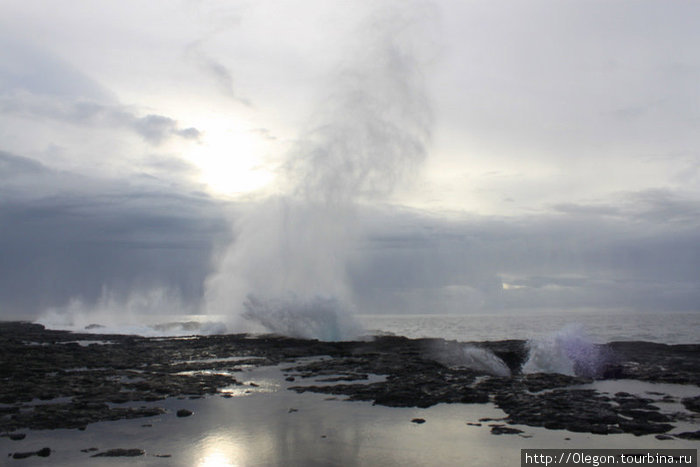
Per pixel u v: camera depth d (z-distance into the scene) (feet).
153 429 47.26
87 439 43.96
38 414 51.80
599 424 47.50
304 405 57.77
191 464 37.73
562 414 50.90
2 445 42.14
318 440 43.70
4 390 63.67
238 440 43.70
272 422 49.90
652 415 50.34
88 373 79.97
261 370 86.33
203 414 53.36
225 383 72.08
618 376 77.36
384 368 84.74
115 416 51.93
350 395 63.31
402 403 57.98
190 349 118.62
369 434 45.50
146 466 37.24
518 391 64.13
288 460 38.60
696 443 41.78
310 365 90.68
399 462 38.09
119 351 112.47
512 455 39.45
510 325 314.35
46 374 79.20
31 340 144.56
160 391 65.36
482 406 56.59
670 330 234.38
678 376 74.84
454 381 71.97
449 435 44.96
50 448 41.24
